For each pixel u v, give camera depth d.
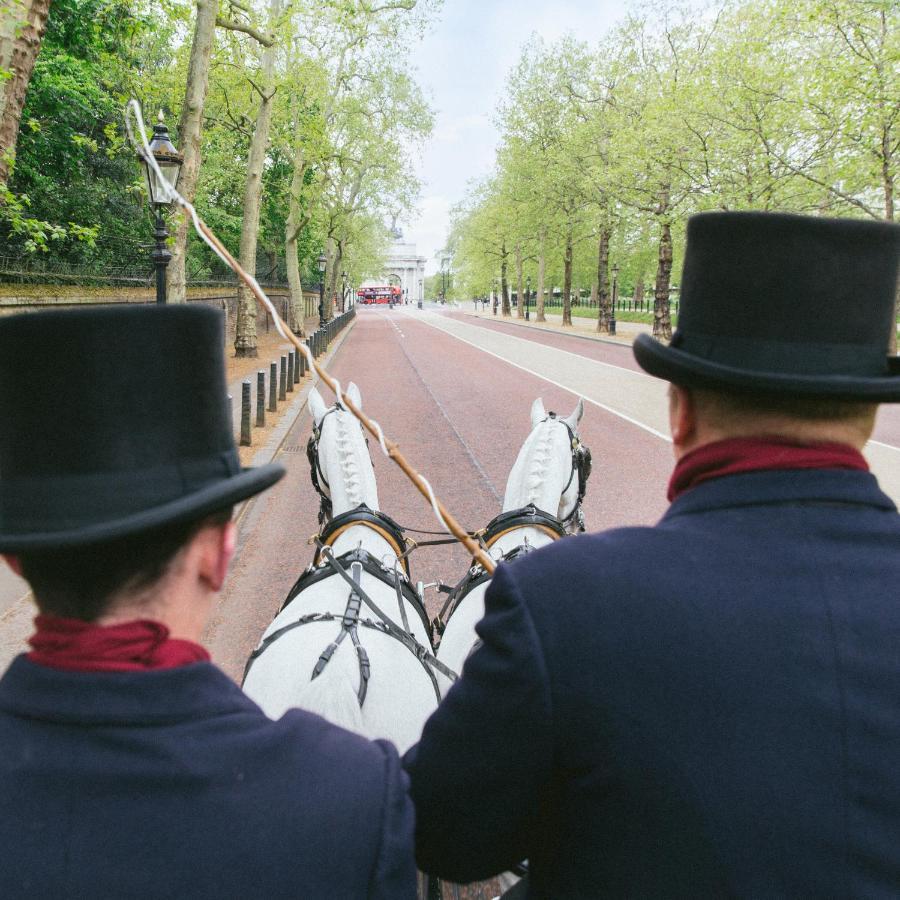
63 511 0.96
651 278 65.50
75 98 17.47
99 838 0.89
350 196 37.59
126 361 0.97
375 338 39.59
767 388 1.11
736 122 18.78
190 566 1.05
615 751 1.04
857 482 1.18
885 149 15.69
